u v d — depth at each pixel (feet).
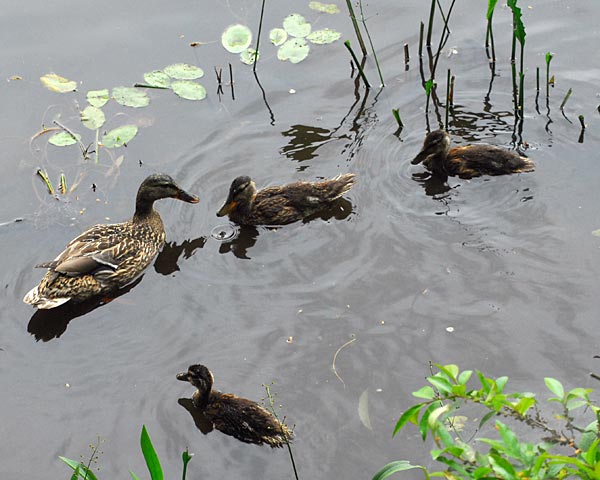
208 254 15.78
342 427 14.26
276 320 15.08
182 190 15.98
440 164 16.25
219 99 17.20
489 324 14.85
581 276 15.14
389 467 13.03
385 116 16.93
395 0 18.26
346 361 14.70
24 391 14.75
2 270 15.69
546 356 14.58
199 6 18.24
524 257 15.35
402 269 15.37
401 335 14.84
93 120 16.94
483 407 14.23
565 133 16.52
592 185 15.94
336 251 15.64
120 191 16.33
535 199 15.87
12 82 17.35
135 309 15.38
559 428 14.03
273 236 15.89
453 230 15.66
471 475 12.25
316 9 18.19
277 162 16.51
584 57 17.40
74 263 15.38
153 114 17.06
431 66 17.21
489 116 16.81
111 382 14.78
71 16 18.16
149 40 17.85
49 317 15.35
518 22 16.14
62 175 16.44
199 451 14.26
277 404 14.46
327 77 17.42
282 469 14.08
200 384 14.43
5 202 16.24
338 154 16.53
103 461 14.26
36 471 14.24
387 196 16.07
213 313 15.21
